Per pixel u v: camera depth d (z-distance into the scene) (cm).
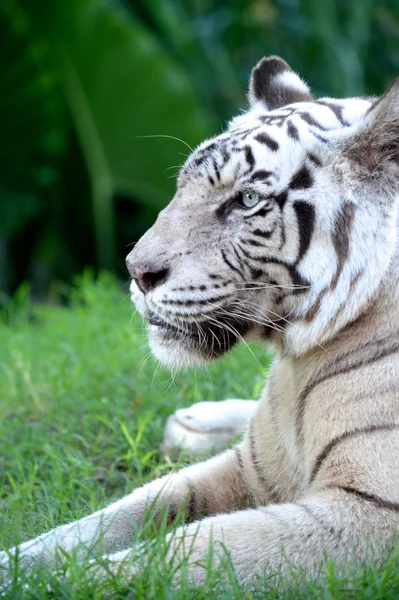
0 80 2269
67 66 2272
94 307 1554
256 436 841
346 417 737
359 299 751
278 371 828
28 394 1213
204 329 791
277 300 778
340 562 675
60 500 866
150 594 619
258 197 764
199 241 771
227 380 1153
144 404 1127
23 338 1477
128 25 2259
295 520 691
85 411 1138
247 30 2569
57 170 2373
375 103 762
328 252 755
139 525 772
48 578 646
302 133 768
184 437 998
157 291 777
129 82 2284
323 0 2538
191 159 803
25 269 2512
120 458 991
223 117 2545
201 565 657
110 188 2381
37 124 2309
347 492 707
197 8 2658
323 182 756
